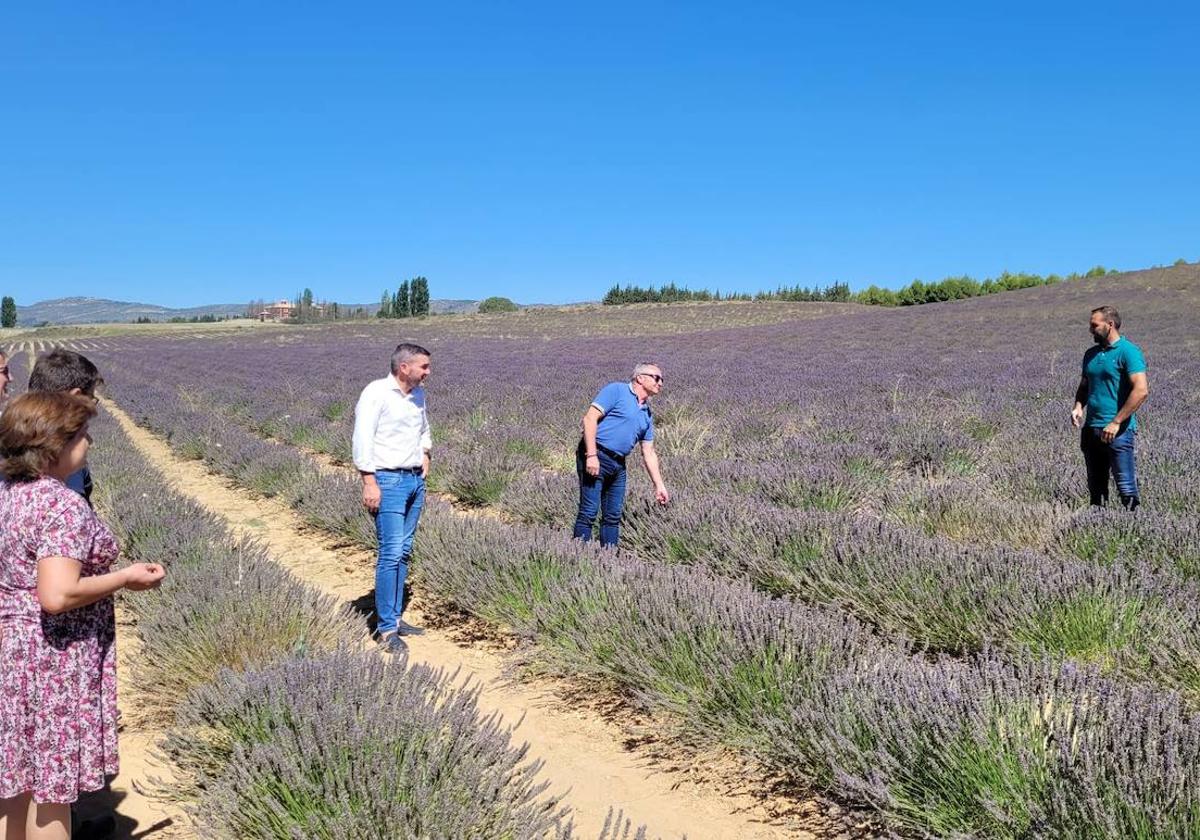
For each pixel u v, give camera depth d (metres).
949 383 16.03
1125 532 5.06
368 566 6.69
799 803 3.08
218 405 19.14
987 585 4.18
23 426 2.40
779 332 43.28
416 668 3.35
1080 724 2.63
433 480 9.57
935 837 2.61
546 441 11.08
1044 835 2.34
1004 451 9.33
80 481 3.70
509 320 73.69
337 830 2.39
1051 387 14.91
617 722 3.83
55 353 3.10
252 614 4.32
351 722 2.84
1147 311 39.16
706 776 3.30
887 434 9.86
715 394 15.12
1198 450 7.85
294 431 13.88
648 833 2.90
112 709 2.58
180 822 3.05
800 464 8.04
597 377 19.69
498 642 4.95
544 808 2.65
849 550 4.88
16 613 2.42
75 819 2.91
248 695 3.16
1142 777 2.31
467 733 2.86
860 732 2.96
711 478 7.63
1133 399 5.91
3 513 2.41
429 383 19.95
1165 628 3.73
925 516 6.35
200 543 5.92
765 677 3.38
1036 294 53.09
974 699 2.79
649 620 3.95
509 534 5.60
